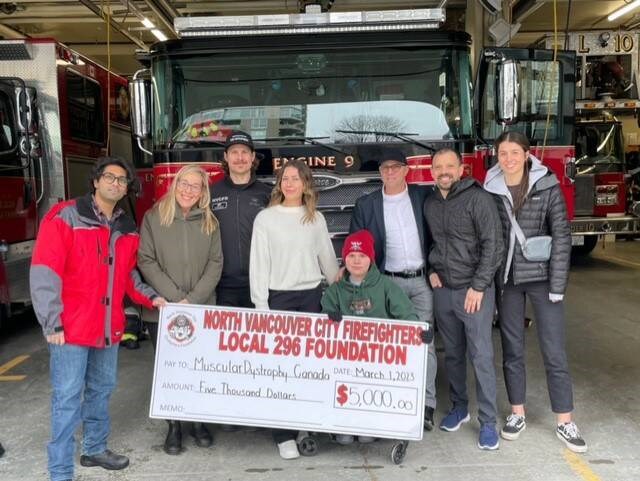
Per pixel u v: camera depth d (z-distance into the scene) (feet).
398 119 17.62
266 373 12.66
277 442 12.97
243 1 37.37
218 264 13.17
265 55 17.60
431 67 17.58
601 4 43.24
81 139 25.45
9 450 13.52
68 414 11.31
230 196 13.74
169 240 12.80
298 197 12.84
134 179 11.66
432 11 17.44
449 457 12.87
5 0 35.99
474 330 13.07
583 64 37.88
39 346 21.68
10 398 16.74
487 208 12.66
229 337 12.71
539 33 50.65
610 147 37.45
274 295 12.95
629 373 17.97
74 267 11.11
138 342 21.12
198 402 12.74
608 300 27.55
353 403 12.46
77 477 12.23
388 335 12.40
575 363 18.92
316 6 18.57
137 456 13.15
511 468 12.36
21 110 20.81
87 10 38.78
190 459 12.97
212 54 17.54
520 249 13.08
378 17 17.44
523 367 13.69
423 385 12.33
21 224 21.47
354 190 17.46
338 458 12.91
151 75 17.94
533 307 13.41
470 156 17.71
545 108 22.27
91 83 26.76
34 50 22.91
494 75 18.49
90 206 11.28
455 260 13.10
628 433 13.92
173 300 12.85
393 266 14.02
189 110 17.62
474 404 15.76
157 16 37.14
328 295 13.02
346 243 12.68
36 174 22.61
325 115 17.63
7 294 20.35
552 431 14.05
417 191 13.99
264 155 17.56
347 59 17.60
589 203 35.58
